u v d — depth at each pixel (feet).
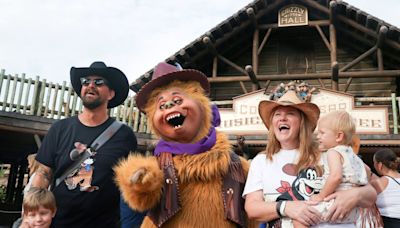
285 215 7.24
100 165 9.60
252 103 27.58
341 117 8.27
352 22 32.42
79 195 9.41
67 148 9.80
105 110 10.38
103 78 10.28
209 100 9.32
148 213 7.98
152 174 7.39
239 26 35.09
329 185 7.33
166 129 8.51
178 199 7.79
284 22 34.35
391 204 12.03
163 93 8.91
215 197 7.93
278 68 37.86
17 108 26.61
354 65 34.22
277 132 8.34
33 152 34.94
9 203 37.37
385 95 35.06
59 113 27.58
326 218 7.09
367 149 26.23
